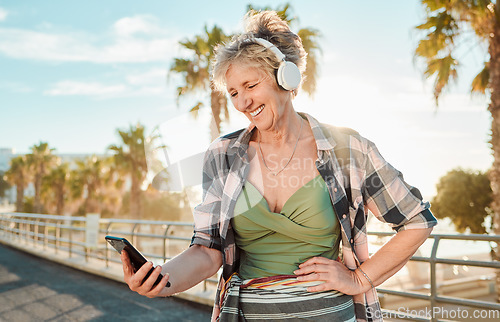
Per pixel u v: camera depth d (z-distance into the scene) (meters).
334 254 1.31
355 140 1.32
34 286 7.34
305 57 1.39
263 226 1.28
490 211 26.75
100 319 5.14
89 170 38.03
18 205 47.56
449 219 28.03
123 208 52.06
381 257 1.28
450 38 8.62
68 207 47.34
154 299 6.09
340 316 1.25
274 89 1.25
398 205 1.29
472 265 3.00
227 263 1.35
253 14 1.37
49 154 45.59
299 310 1.24
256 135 1.37
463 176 27.58
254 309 1.28
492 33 8.34
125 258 1.13
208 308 5.50
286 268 1.28
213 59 1.31
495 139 8.42
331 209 1.27
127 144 28.66
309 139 1.34
